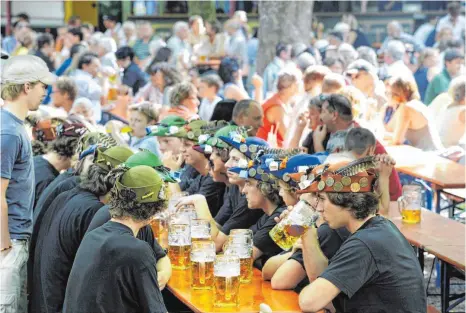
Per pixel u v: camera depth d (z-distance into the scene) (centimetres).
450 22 1786
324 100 780
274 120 959
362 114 919
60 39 1958
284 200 529
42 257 540
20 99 570
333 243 486
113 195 449
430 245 621
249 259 523
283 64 1372
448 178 849
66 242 525
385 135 1084
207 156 689
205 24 2045
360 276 434
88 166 579
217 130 691
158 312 430
